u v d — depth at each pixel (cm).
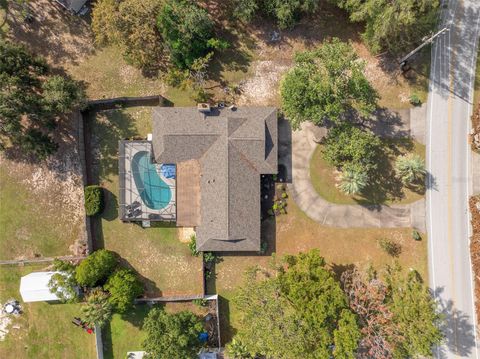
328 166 4253
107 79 4222
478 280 4194
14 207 4178
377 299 3709
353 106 4238
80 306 4131
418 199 4259
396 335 3619
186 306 4241
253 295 3769
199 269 4256
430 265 4259
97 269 3900
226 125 3956
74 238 4184
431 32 4097
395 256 4269
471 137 4222
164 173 4162
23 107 3641
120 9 3672
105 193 4231
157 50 4175
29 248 4178
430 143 4250
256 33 4262
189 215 4047
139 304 4225
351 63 3722
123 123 4244
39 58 3844
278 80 4281
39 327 4203
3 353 4181
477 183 4222
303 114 3759
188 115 4006
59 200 4184
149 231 4244
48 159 4172
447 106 4247
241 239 4022
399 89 4269
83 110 4184
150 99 4241
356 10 3888
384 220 4278
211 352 4156
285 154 4269
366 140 3784
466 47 4244
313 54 3759
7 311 4156
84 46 4206
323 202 4275
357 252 4278
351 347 3441
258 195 4044
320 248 4284
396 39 4041
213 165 3991
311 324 3541
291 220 4281
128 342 4231
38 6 4175
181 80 4175
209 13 4250
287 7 3847
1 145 3944
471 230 4225
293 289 3631
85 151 4234
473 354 4203
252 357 4016
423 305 3650
